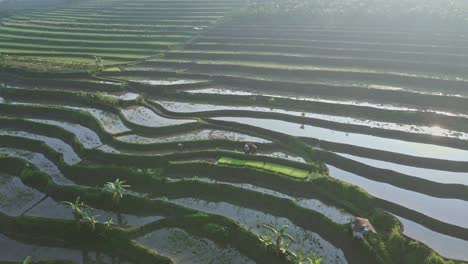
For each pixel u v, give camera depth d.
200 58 65.31
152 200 28.83
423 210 27.73
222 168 32.31
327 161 34.03
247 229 25.92
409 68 55.44
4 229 26.64
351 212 27.72
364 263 23.53
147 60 64.44
